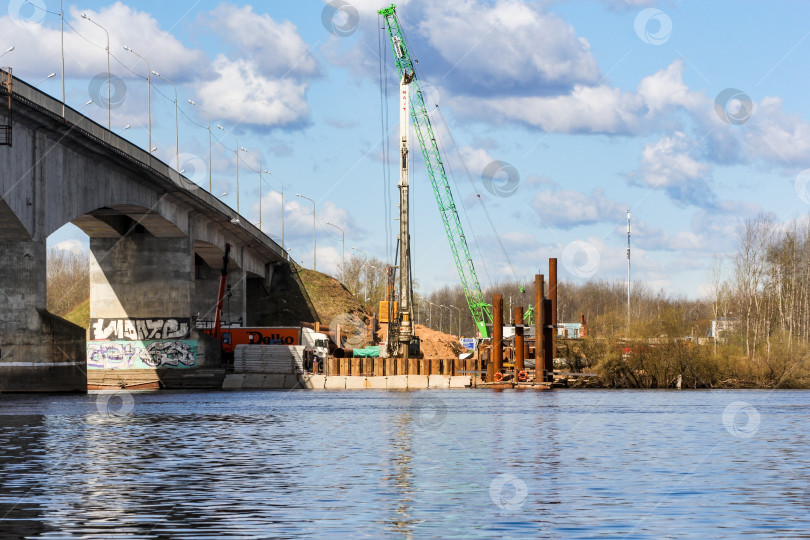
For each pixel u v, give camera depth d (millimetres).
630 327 114125
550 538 20797
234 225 120688
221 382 108312
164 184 93438
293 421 56219
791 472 32000
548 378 108500
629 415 62781
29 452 37875
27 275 75188
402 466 33281
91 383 106188
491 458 35938
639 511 24047
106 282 107375
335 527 21719
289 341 120812
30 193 72188
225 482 28906
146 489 27438
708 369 110000
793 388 109312
